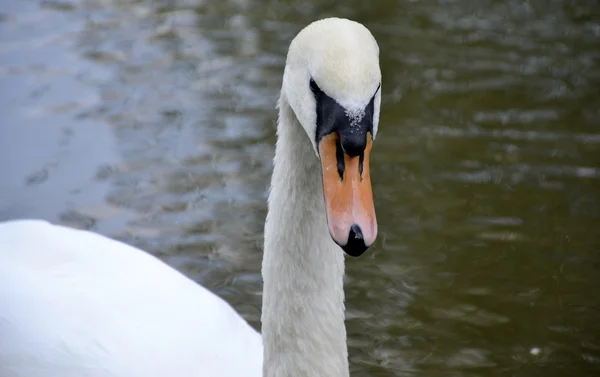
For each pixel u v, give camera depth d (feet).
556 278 36.35
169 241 37.47
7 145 43.09
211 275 35.70
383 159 43.50
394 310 34.45
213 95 48.42
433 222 39.29
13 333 27.50
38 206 38.96
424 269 36.65
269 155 43.52
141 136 44.50
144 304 28.14
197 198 40.29
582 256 37.55
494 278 36.24
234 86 49.29
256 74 50.67
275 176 21.06
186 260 36.40
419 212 39.88
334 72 18.01
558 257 37.50
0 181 40.50
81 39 53.78
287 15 58.59
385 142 44.93
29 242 29.17
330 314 21.24
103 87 48.60
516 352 32.45
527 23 58.85
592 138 45.88
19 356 27.20
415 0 61.72
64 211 38.75
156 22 56.85
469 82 50.83
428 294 35.35
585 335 33.45
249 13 58.75
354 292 35.37
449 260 37.17
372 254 37.52
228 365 27.09
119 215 38.88
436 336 33.22
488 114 47.73
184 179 41.52
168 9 59.00
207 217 39.11
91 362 26.89
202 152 43.57
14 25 54.95
